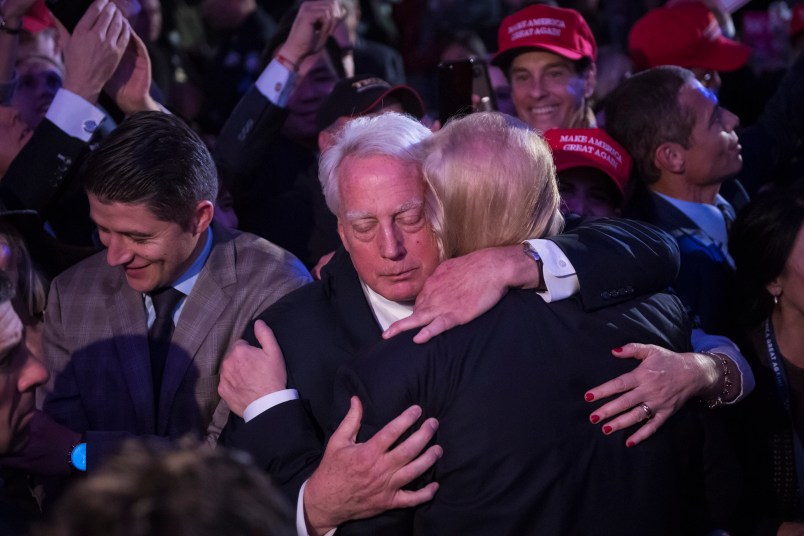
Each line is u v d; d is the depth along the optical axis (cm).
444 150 169
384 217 175
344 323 189
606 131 285
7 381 160
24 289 224
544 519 153
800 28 440
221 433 199
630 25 616
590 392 157
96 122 266
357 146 178
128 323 220
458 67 285
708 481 174
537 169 168
